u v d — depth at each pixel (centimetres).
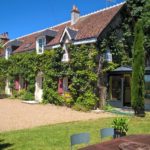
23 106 2538
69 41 2534
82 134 736
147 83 2308
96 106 2316
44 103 2778
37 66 2989
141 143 654
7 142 1177
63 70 2584
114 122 1029
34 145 1127
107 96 2367
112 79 2417
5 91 3738
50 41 2941
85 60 2358
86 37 2367
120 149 606
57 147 1099
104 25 2380
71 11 2986
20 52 3419
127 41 2509
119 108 2325
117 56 2445
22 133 1343
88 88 2317
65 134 1318
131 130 1405
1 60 3778
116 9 2534
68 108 2400
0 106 2512
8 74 3619
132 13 2466
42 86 2958
